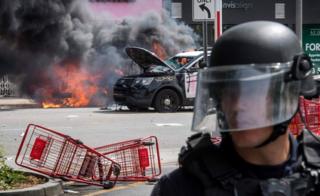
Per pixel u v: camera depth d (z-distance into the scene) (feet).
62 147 24.91
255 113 5.80
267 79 5.78
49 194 23.32
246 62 5.81
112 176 25.80
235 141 5.95
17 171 25.43
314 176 5.91
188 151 6.05
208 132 6.11
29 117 56.39
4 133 43.93
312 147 6.09
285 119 5.85
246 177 5.84
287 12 97.04
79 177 25.05
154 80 60.75
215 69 5.97
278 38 5.86
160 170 27.07
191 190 5.99
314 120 22.65
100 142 39.81
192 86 61.62
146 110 64.23
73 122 51.65
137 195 24.34
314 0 97.45
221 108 5.96
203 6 36.17
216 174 5.82
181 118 54.54
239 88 5.83
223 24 94.53
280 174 5.93
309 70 5.85
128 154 26.25
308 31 97.76
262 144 5.87
